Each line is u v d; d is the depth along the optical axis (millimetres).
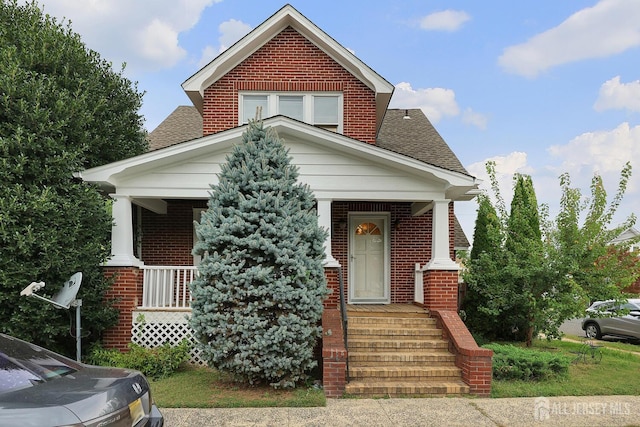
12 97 8117
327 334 7785
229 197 7363
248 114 11797
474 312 12422
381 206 12000
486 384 7395
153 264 11703
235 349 7008
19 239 7352
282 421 6117
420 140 13664
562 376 8461
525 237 11422
